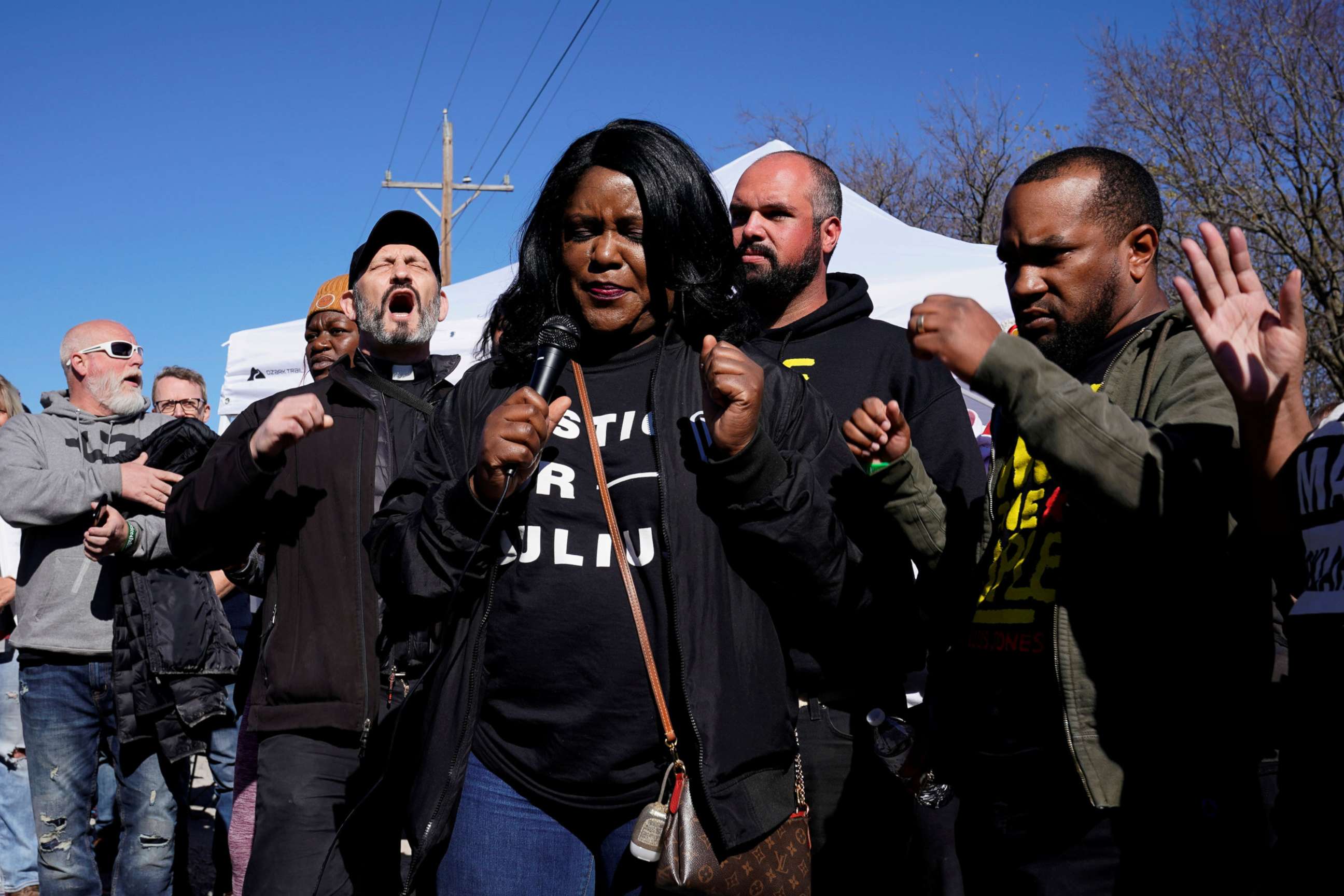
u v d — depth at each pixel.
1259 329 1.74
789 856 2.02
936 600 2.27
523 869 2.08
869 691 2.70
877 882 2.75
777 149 7.06
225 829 4.70
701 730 1.95
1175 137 20.55
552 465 2.13
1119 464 1.72
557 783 2.06
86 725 4.30
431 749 2.09
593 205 2.18
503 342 2.37
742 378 1.94
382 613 3.03
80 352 4.56
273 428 2.89
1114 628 1.87
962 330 1.79
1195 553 1.84
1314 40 19.31
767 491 1.99
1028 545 2.03
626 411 2.16
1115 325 2.12
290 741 2.98
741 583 2.07
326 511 3.11
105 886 5.27
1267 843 1.91
